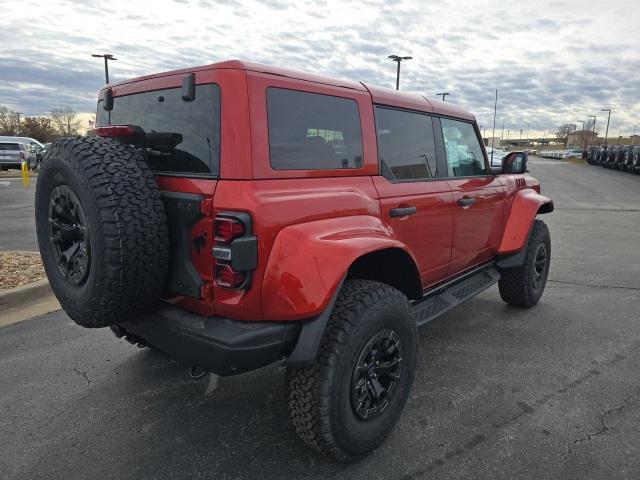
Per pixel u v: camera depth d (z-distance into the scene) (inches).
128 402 131.0
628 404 128.7
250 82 94.1
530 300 202.5
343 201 107.7
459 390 136.2
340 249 96.3
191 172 99.5
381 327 103.3
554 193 778.2
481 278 179.0
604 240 368.5
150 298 99.1
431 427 118.3
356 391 100.6
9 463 105.7
